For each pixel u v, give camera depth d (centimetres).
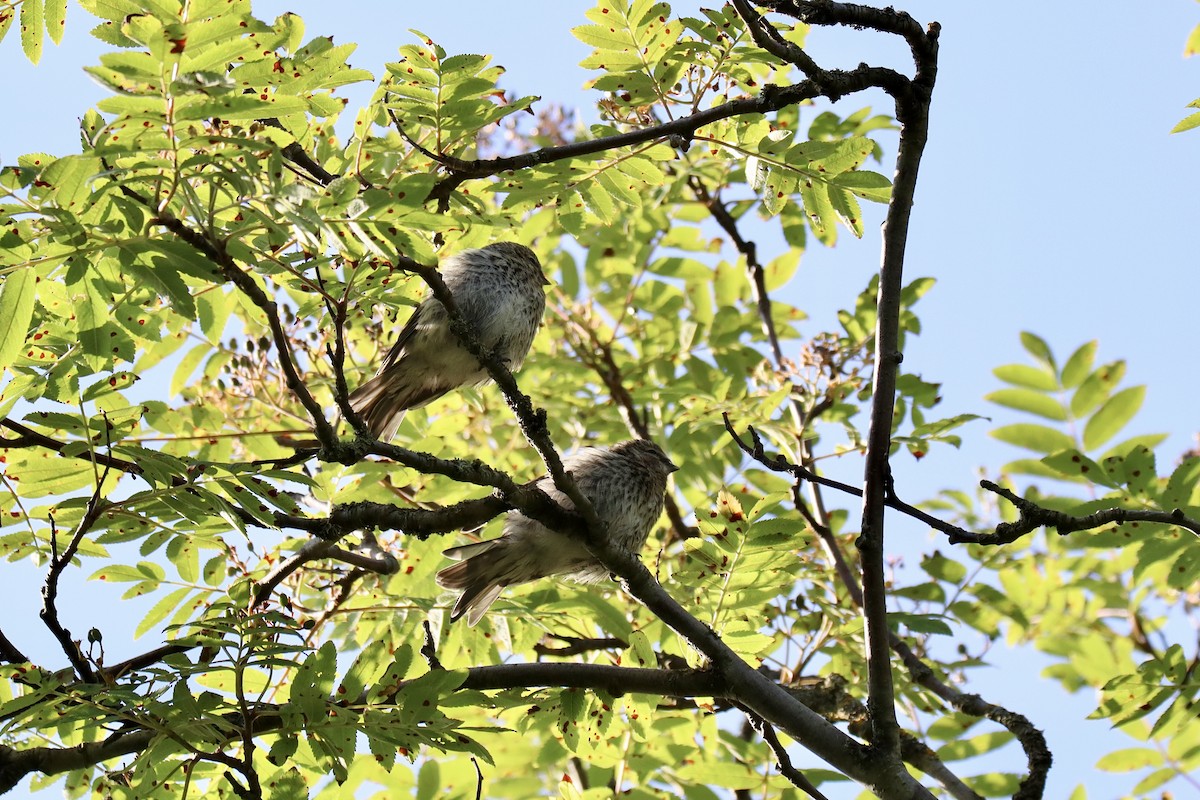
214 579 969
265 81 688
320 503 1105
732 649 1005
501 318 1197
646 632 1152
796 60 916
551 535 1087
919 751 1095
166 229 707
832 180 952
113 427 813
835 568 1305
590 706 973
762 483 1446
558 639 1285
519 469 1476
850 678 1298
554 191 1008
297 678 802
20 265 691
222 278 712
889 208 954
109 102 619
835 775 1170
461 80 847
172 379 1180
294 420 1208
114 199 661
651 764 1173
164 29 604
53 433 928
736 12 914
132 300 777
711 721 1210
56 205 652
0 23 871
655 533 1512
